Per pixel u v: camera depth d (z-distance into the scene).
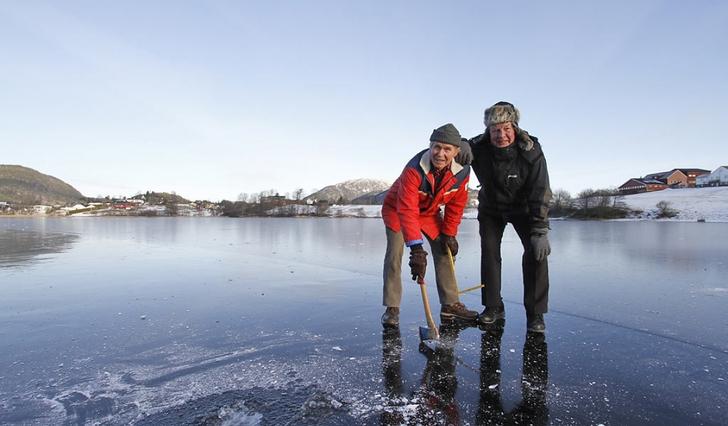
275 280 4.35
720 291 3.66
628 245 8.88
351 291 3.75
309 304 3.23
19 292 3.74
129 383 1.75
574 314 2.88
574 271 4.91
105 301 3.35
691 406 1.56
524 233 2.69
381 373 1.85
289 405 1.55
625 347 2.20
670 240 10.53
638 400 1.60
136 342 2.30
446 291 2.83
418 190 2.61
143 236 12.55
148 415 1.48
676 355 2.08
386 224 2.80
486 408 1.53
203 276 4.63
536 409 1.52
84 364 1.97
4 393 1.66
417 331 2.51
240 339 2.35
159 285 4.07
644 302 3.24
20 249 8.08
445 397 1.62
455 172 2.64
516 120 2.53
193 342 2.29
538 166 2.51
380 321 2.74
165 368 1.92
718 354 2.10
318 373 1.85
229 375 1.83
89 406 1.55
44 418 1.46
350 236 12.56
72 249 8.09
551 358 2.04
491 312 2.70
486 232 2.76
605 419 1.46
